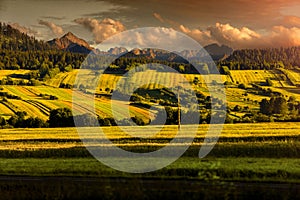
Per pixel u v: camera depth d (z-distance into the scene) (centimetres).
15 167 3275
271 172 2912
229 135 5903
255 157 3984
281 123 7481
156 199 2105
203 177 2458
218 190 2181
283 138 5466
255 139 5409
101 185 2352
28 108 8662
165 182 2445
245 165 3231
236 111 8500
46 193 2245
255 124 7356
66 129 7350
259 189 2245
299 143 4744
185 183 2367
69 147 4981
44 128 7638
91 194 2150
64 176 2888
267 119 8019
